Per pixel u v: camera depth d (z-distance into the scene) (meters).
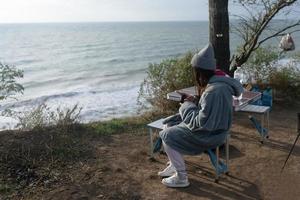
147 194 4.60
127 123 7.73
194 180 4.97
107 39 104.75
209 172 5.20
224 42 7.70
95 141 6.54
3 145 5.84
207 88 4.33
